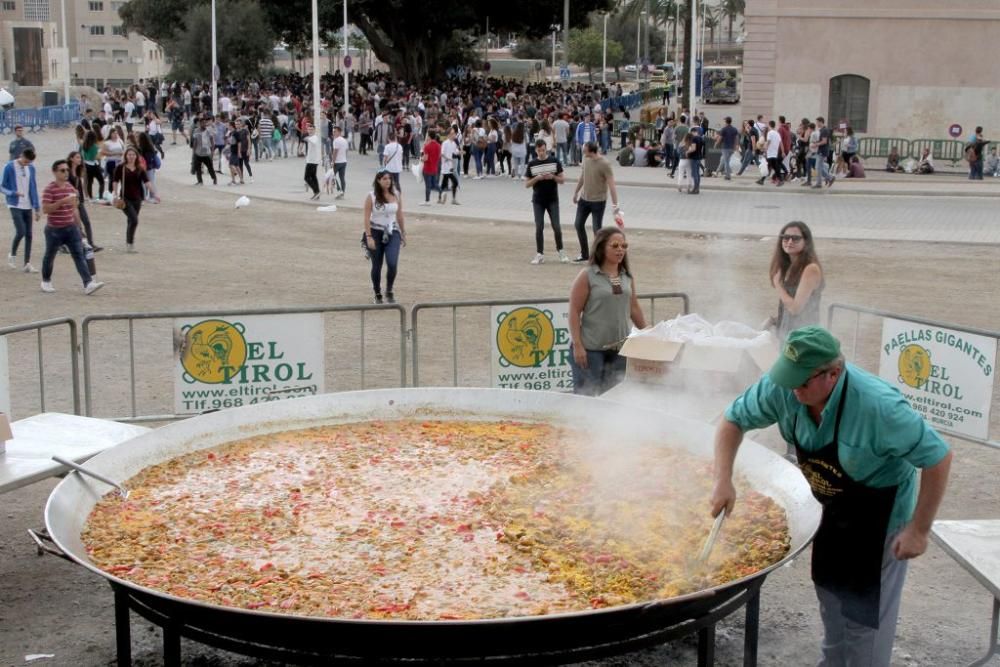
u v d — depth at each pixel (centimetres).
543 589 443
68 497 508
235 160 3000
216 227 2164
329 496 550
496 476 579
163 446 602
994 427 912
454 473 584
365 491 557
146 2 7869
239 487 561
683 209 2517
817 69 3841
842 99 3866
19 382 1017
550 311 891
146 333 1220
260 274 1627
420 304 882
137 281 1552
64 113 5469
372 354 1134
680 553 468
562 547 482
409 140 3641
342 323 1286
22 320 1273
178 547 484
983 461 838
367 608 424
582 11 7194
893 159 3512
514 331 888
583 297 820
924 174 3412
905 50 3781
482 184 3092
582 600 431
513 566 466
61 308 1349
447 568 465
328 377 1039
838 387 412
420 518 523
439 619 411
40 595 601
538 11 7081
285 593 437
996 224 2269
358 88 6344
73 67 12319
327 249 1897
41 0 11719
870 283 1587
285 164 3728
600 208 1703
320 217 2341
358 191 2830
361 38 10700
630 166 3709
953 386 772
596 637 380
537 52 14800
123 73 12406
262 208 2491
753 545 466
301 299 1425
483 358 1122
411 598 434
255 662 524
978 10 3712
